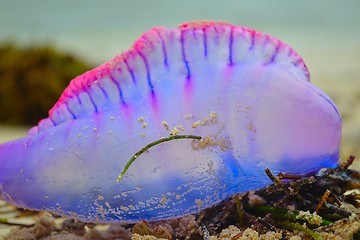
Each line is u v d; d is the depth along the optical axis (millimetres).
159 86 379
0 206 470
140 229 389
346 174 396
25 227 426
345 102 972
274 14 2537
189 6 2635
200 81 378
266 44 386
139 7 2527
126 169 367
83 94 382
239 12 2578
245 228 387
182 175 371
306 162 377
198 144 371
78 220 395
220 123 374
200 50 382
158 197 374
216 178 375
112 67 381
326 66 1384
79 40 1769
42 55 952
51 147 378
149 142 372
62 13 2316
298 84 376
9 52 965
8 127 907
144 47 381
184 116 374
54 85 933
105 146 373
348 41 1903
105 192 375
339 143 380
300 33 2121
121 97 380
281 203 391
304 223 373
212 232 393
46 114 934
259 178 381
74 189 376
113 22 2219
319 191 391
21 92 932
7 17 2188
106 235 405
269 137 373
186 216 400
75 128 378
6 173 384
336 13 2553
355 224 367
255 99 374
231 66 381
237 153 374
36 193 382
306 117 372
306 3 2713
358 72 1281
